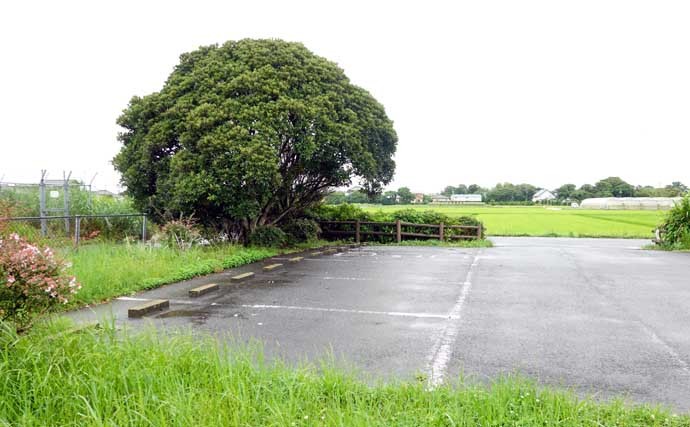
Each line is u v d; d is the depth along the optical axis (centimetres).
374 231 1788
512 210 6619
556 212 5856
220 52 1395
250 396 326
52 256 416
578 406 317
